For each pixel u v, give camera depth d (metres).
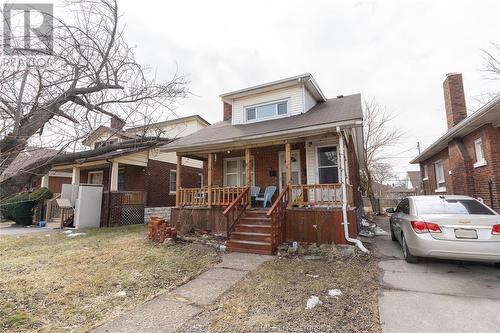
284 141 8.98
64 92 2.96
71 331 3.22
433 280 4.73
